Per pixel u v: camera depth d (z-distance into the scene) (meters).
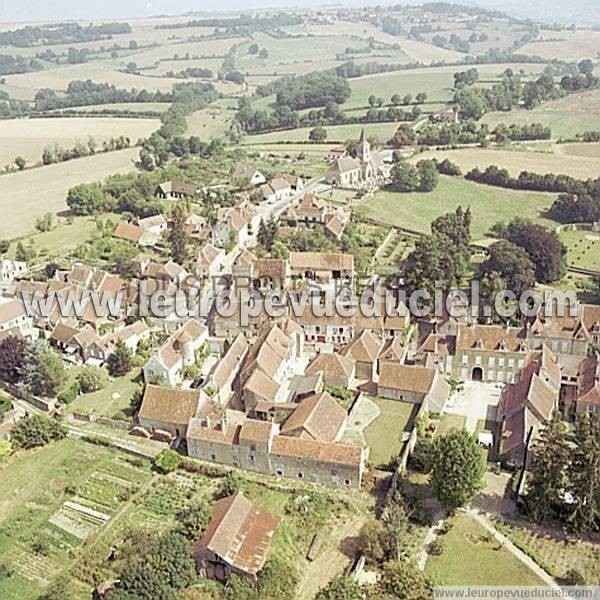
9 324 177.38
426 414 140.25
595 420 111.94
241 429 125.38
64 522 117.62
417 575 99.56
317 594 98.75
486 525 112.31
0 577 106.81
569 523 111.62
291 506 117.25
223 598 98.88
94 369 157.50
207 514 109.06
